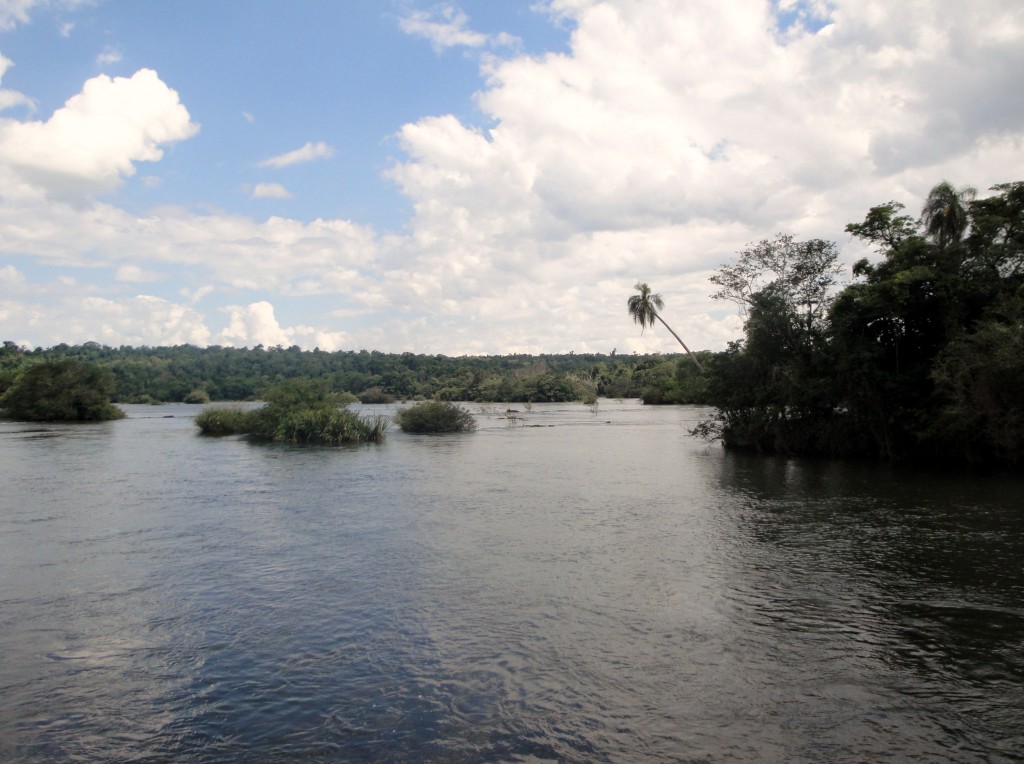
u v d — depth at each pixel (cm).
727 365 2980
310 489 1811
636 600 848
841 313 2547
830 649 690
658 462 2508
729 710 563
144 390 11106
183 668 661
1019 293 2152
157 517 1420
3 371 7231
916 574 956
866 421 2511
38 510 1507
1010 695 588
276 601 859
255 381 11731
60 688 619
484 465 2403
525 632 742
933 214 2695
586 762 487
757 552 1091
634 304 5647
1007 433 2000
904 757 492
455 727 539
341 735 530
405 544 1162
